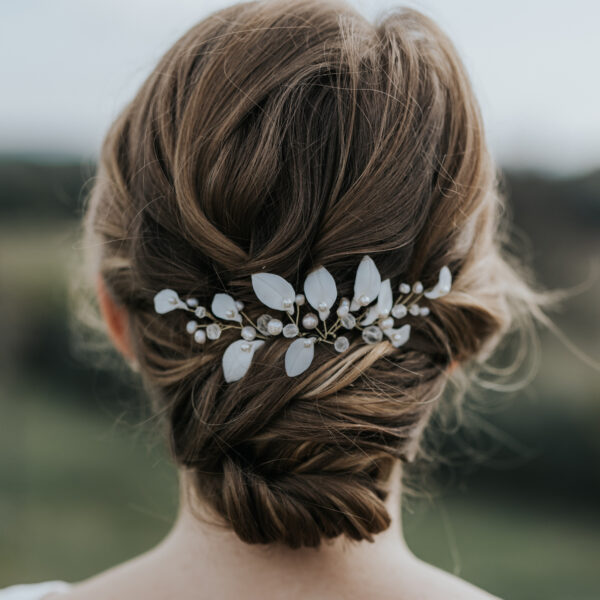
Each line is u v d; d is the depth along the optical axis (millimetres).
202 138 1147
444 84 1243
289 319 1182
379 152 1144
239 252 1156
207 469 1195
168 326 1227
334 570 1221
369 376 1182
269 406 1139
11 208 6578
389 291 1161
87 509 5359
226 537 1246
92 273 1819
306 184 1130
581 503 5379
